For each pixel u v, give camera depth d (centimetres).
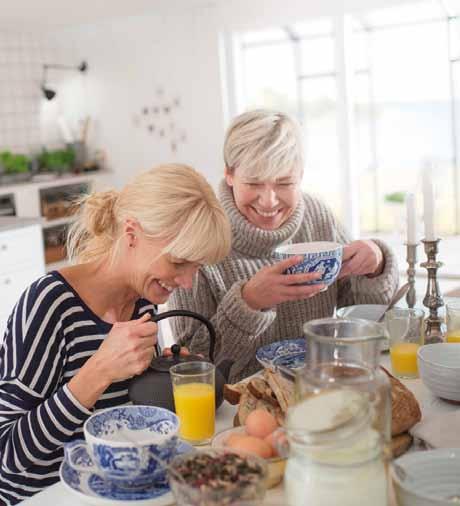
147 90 632
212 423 129
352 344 104
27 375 135
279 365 141
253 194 185
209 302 187
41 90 690
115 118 662
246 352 174
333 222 213
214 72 584
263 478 91
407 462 104
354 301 207
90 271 144
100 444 102
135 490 104
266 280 160
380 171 575
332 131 561
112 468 102
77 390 126
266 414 112
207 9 575
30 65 679
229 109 589
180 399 127
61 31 680
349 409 90
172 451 105
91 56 665
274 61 575
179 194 129
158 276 134
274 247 192
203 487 89
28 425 126
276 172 181
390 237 573
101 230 141
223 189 195
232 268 190
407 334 158
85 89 677
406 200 191
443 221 529
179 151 622
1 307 405
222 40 577
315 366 101
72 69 679
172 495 101
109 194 141
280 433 99
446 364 145
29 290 141
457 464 104
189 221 128
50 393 139
